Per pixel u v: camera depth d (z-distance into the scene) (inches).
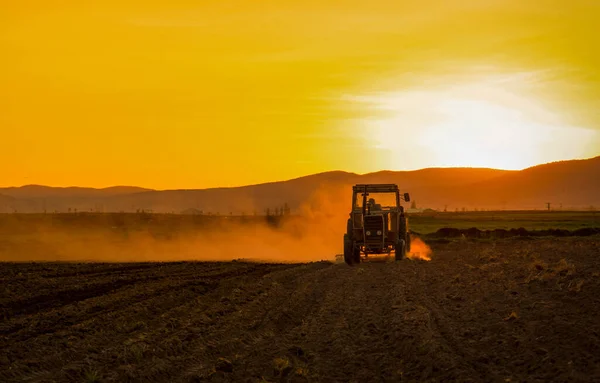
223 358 557.3
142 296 934.4
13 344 631.2
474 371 484.7
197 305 854.5
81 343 626.5
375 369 522.6
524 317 657.0
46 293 957.2
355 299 864.9
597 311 649.6
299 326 704.4
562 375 451.2
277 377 509.4
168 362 553.3
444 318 691.4
